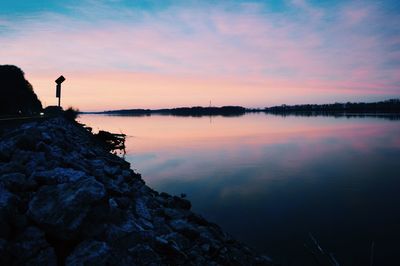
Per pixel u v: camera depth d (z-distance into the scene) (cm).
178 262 762
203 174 3119
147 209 1088
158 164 3756
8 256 511
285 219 1773
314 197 2248
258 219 1769
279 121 19738
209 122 18862
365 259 1288
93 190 633
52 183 732
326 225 1683
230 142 6681
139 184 1489
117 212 754
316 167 3556
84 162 1245
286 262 1235
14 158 880
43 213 579
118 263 598
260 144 6231
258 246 1395
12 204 593
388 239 1496
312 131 10025
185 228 1002
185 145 6034
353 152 4891
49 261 536
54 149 1146
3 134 1282
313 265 1223
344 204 2084
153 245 740
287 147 5703
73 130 3153
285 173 3194
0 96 5350
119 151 5034
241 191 2419
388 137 7444
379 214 1869
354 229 1628
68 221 571
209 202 2109
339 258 1297
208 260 896
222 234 1284
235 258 1027
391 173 3153
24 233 558
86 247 575
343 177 2981
